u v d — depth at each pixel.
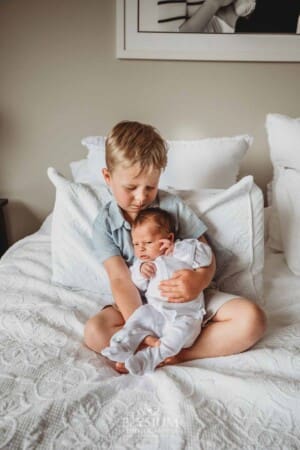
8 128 1.76
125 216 1.04
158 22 1.60
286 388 0.69
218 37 1.62
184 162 1.43
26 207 1.89
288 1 1.58
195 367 0.79
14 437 0.58
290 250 1.25
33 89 1.70
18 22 1.61
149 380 0.74
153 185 0.96
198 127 1.78
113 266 0.99
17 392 0.68
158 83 1.71
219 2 1.57
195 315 0.88
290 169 1.41
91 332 0.85
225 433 0.61
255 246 1.08
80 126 1.76
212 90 1.72
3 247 1.88
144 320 0.87
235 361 0.81
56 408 0.64
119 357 0.78
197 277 0.91
